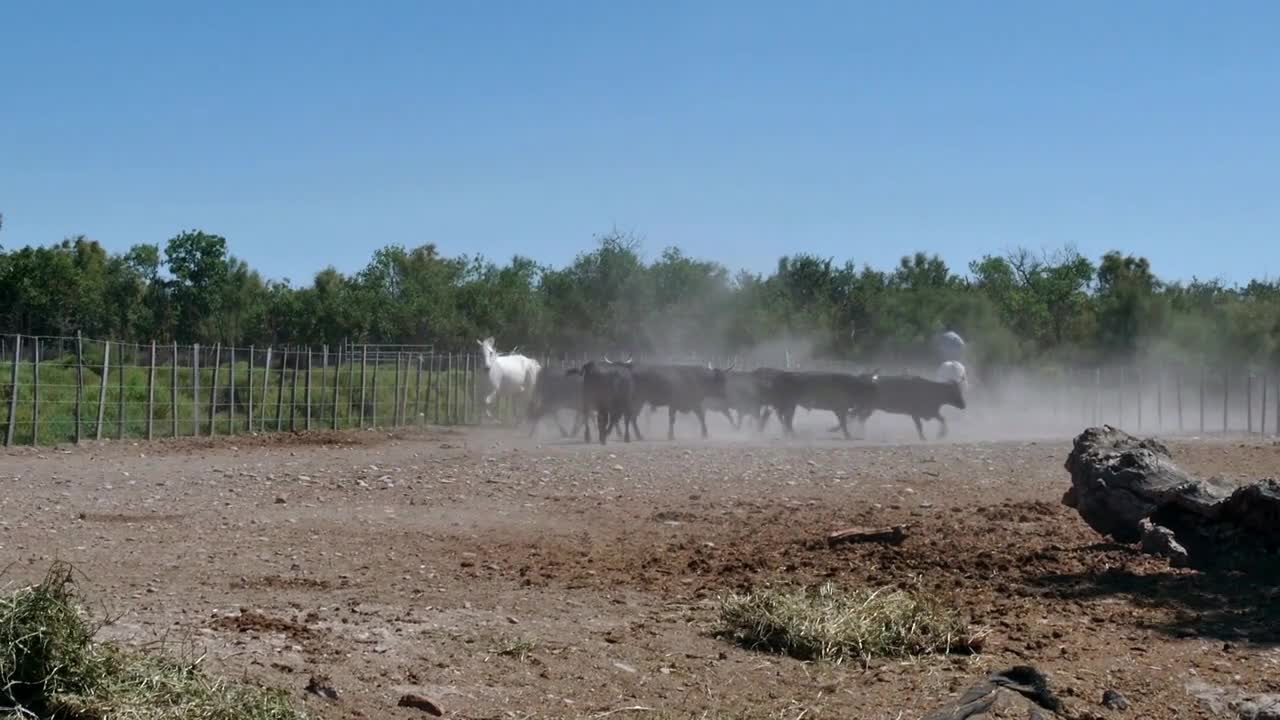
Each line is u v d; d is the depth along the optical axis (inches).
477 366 1401.3
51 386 1026.7
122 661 255.9
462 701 278.1
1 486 663.8
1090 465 514.0
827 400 1147.3
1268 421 1450.5
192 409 1140.5
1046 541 510.3
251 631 324.2
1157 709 291.0
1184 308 1924.2
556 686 293.6
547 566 452.8
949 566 453.1
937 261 2586.1
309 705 263.6
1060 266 2458.2
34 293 2180.1
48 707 237.6
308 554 474.6
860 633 333.4
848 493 681.6
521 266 2758.4
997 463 847.1
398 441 1063.0
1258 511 447.8
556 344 2422.5
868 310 2303.2
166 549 477.4
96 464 798.5
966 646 335.3
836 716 279.0
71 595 263.1
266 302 2534.5
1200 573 438.6
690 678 305.1
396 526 551.2
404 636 327.6
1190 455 909.2
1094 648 341.7
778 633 339.3
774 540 514.9
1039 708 286.2
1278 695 298.5
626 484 713.6
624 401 1036.5
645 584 419.2
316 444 1012.5
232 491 663.8
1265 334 1776.6
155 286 2475.4
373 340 2400.3
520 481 719.7
